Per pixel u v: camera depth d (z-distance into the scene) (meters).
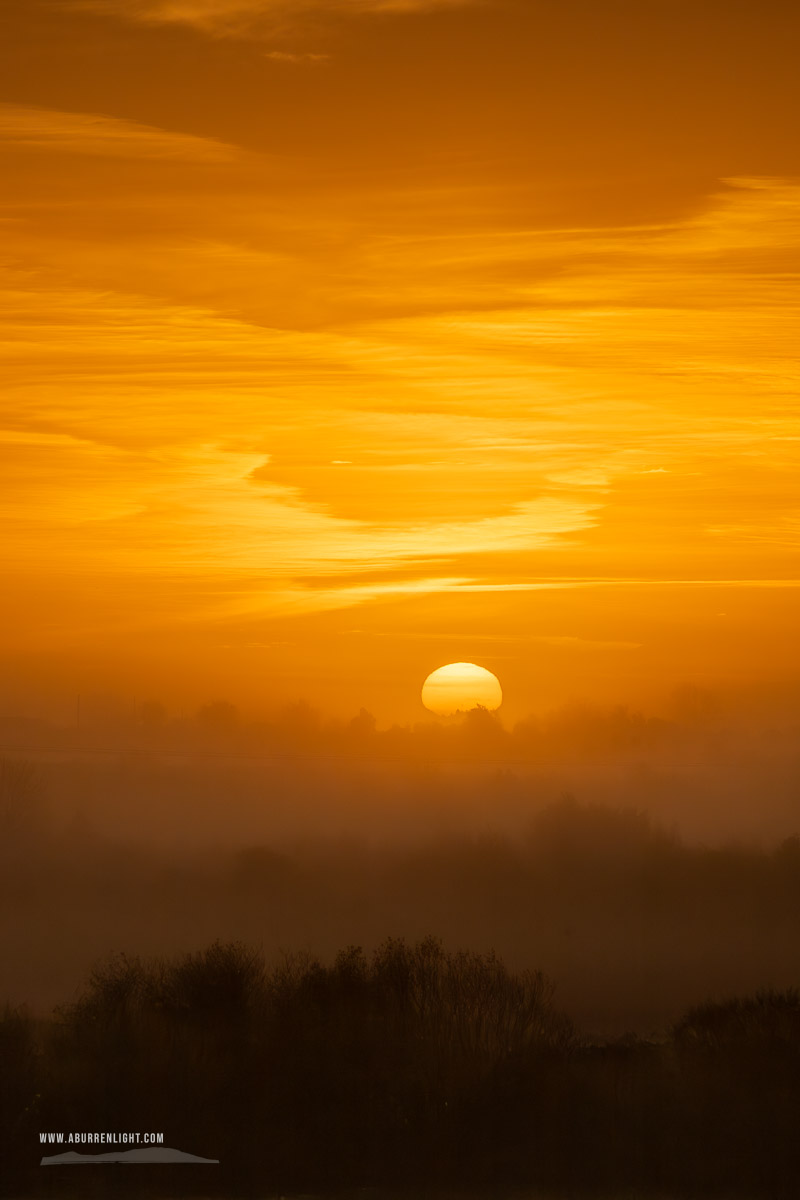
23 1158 57.50
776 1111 62.66
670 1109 63.50
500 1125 61.66
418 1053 68.25
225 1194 55.69
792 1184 55.56
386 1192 55.66
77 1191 54.50
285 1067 65.88
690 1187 55.75
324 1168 57.44
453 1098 62.50
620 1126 61.62
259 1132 59.75
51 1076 64.56
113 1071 64.25
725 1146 59.38
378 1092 63.28
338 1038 69.56
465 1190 56.31
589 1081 67.94
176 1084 64.06
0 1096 60.66
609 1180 56.38
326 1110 62.03
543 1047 70.94
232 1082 64.00
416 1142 59.59
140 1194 54.44
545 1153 59.06
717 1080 67.38
